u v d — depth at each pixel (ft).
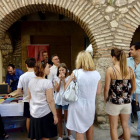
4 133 8.64
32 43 19.90
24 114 7.70
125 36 9.91
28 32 19.40
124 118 6.82
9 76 11.85
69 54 20.25
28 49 19.24
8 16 10.21
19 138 8.87
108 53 9.92
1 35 11.19
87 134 6.80
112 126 6.78
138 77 8.09
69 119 6.38
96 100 10.66
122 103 6.50
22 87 7.61
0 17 9.91
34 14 18.81
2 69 15.42
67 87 6.25
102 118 10.28
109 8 9.75
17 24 19.15
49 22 19.47
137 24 9.88
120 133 9.59
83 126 6.30
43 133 6.19
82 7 9.79
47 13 18.60
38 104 6.12
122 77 6.47
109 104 6.77
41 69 6.21
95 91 6.31
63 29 19.65
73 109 6.25
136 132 9.66
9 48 17.99
